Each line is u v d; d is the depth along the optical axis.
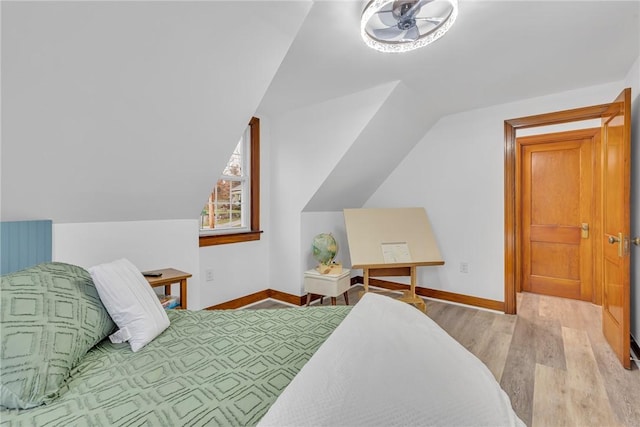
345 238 4.04
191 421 0.76
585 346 2.32
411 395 0.75
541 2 1.53
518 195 3.66
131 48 1.33
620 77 2.40
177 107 1.68
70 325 1.04
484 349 2.29
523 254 3.74
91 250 2.02
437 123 3.41
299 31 1.76
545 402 1.67
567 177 3.45
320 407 0.71
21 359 0.85
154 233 2.35
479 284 3.17
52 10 1.08
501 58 2.10
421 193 3.55
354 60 2.12
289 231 3.34
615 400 1.68
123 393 0.88
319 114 2.99
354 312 1.31
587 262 3.35
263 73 1.79
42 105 1.32
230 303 3.09
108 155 1.69
